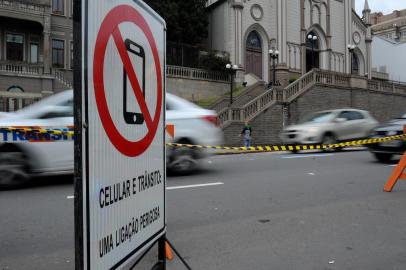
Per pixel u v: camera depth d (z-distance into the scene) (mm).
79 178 2020
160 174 3162
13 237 5039
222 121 22812
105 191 2283
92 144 2131
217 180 9086
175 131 9531
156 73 3055
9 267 4133
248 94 32656
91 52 2111
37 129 7910
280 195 7562
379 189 8219
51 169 8156
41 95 29391
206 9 39625
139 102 2740
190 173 10125
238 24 37406
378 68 61500
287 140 17453
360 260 4367
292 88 26344
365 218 6016
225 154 16812
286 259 4383
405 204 6918
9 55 30938
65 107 8391
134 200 2678
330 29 44500
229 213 6227
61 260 4332
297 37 41812
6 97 28016
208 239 5020
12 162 7867
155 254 4512
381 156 12617
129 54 2574
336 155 14984
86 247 2076
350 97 29625
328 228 5508
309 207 6660
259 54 39562
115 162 2400
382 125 12852
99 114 2203
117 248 2434
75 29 2012
